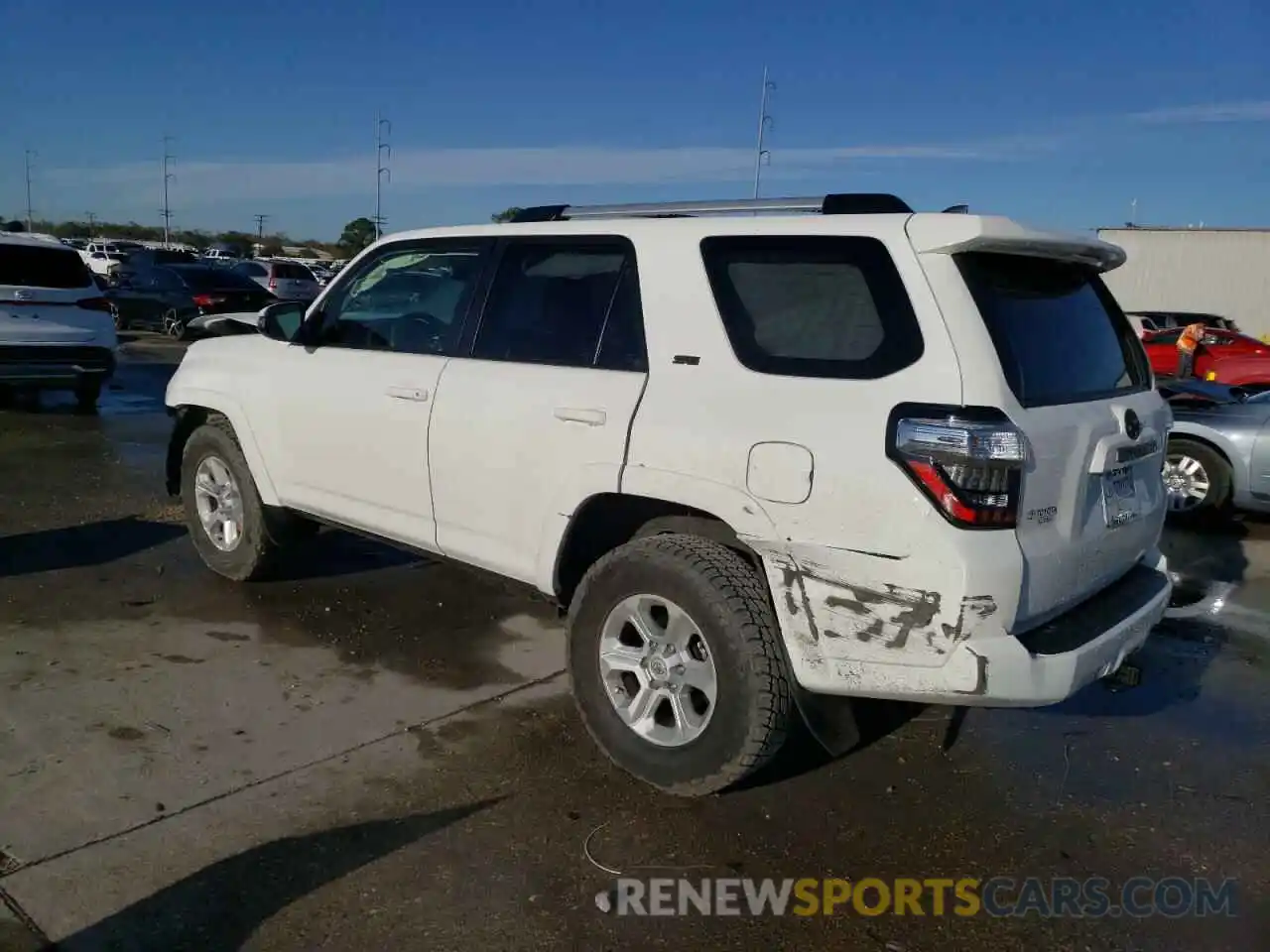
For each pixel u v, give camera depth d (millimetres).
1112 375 3705
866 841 3338
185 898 2854
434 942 2738
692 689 3453
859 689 3094
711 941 2812
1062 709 4445
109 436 10109
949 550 2893
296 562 5918
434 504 4250
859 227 3217
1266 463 7520
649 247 3674
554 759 3762
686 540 3455
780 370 3250
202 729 3867
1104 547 3434
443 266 4426
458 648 4789
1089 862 3281
